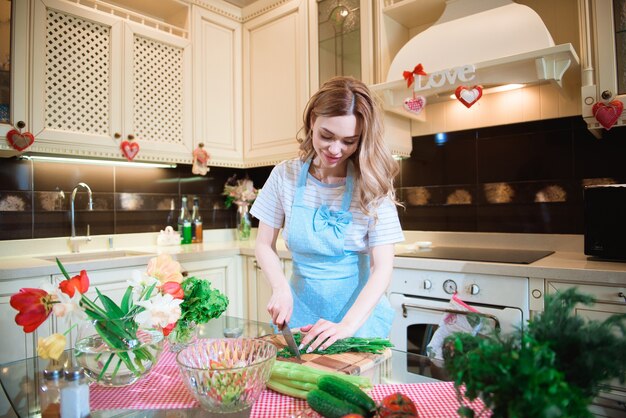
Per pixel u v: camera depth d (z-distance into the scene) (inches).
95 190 94.0
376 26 84.7
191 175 112.6
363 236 48.9
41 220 85.9
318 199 49.2
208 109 103.2
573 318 18.1
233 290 97.8
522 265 60.9
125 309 31.2
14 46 73.5
